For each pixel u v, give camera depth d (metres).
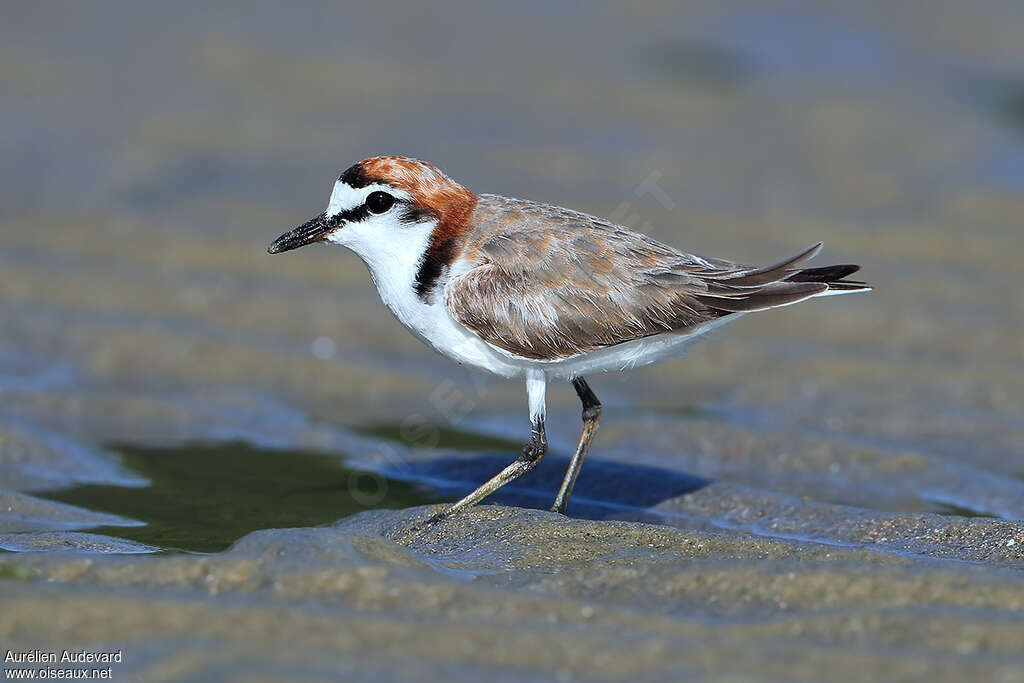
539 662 7.13
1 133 20.16
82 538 10.17
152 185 19.05
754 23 24.64
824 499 11.64
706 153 19.97
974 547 9.82
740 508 11.17
